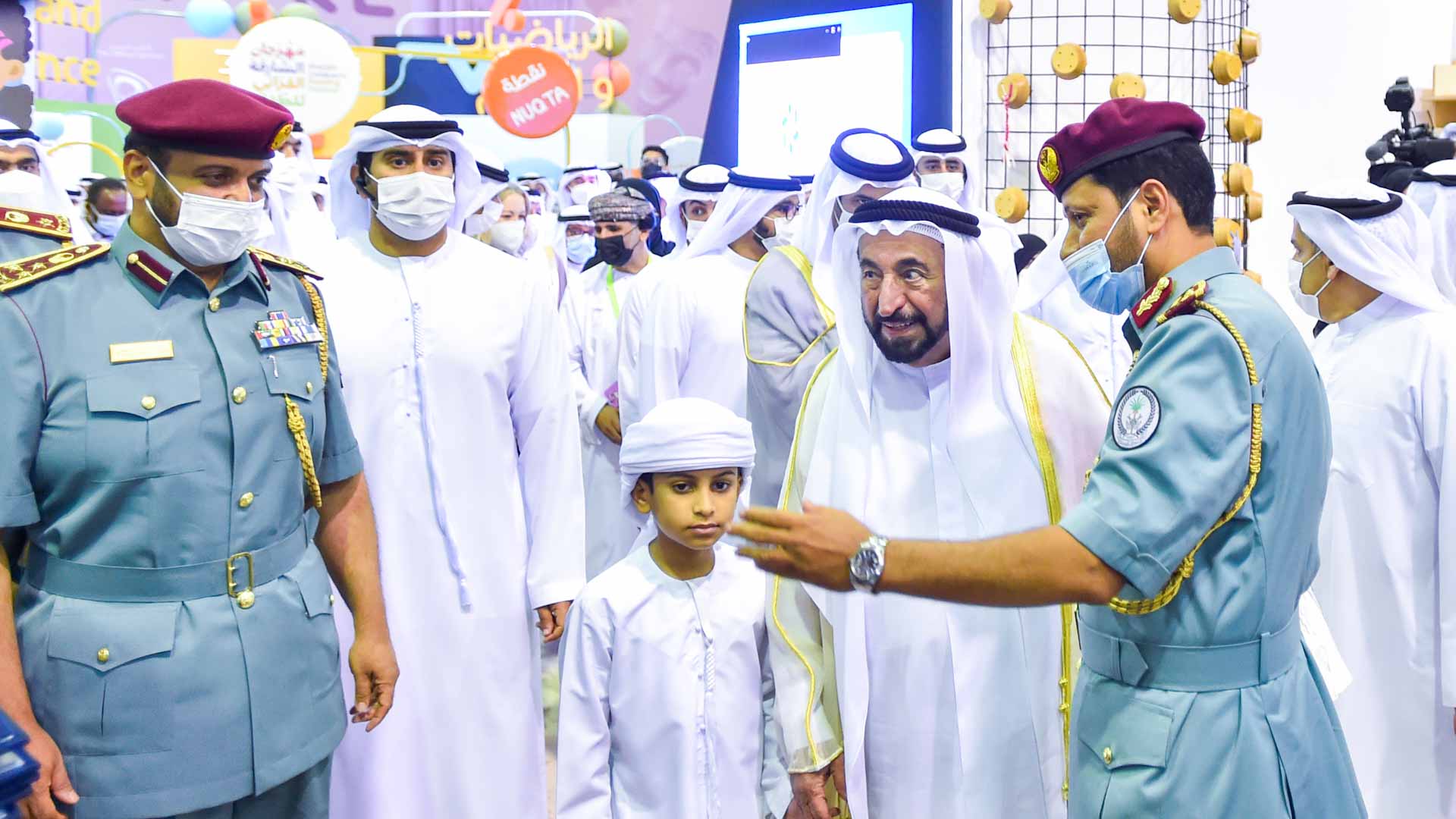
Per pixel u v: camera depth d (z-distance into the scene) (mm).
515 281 2570
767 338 2928
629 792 2086
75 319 1688
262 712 1761
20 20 5398
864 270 1944
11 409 1630
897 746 1966
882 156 2787
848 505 1965
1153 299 1632
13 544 1718
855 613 1936
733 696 2086
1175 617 1560
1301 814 1567
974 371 1940
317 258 2520
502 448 2537
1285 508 1555
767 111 6285
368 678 2000
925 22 5301
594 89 8773
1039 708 1957
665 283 3365
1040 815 1964
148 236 1752
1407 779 2682
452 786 2514
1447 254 3615
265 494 1794
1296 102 5707
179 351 1734
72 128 7344
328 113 6387
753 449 2074
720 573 2111
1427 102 5496
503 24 8031
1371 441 2652
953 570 1446
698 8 9820
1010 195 4086
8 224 1850
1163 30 4195
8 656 1635
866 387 1996
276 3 9266
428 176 2412
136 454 1681
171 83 1695
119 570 1690
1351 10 5621
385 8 9617
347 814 2461
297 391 1841
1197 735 1546
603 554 4082
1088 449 1968
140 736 1683
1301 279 2775
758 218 3367
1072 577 1454
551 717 3658
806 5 6406
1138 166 1648
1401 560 2637
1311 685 1636
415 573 2459
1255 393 1509
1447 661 2523
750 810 2115
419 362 2453
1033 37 4191
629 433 2055
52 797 1617
